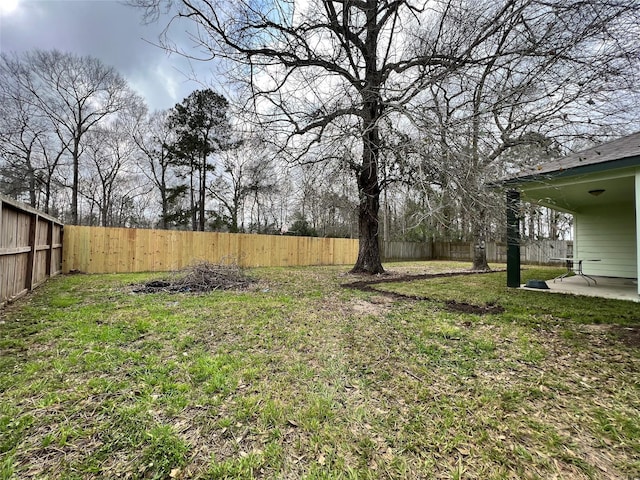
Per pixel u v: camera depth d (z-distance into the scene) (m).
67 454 1.55
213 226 17.30
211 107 15.42
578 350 2.97
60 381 2.25
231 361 2.67
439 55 4.72
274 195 16.62
